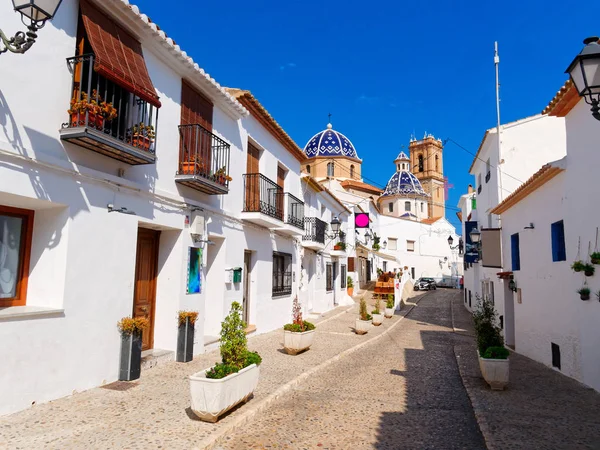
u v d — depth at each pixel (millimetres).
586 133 7484
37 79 5438
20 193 5168
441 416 6043
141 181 7348
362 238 32844
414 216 47938
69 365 5805
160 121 7910
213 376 5258
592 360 7375
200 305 8984
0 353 4910
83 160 6137
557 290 8945
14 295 5754
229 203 10516
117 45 6598
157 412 5391
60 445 4328
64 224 5816
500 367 7211
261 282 12641
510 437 5086
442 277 43875
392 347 12055
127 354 6715
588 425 5508
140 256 8102
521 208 11398
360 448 4828
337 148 37531
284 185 14969
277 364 8875
